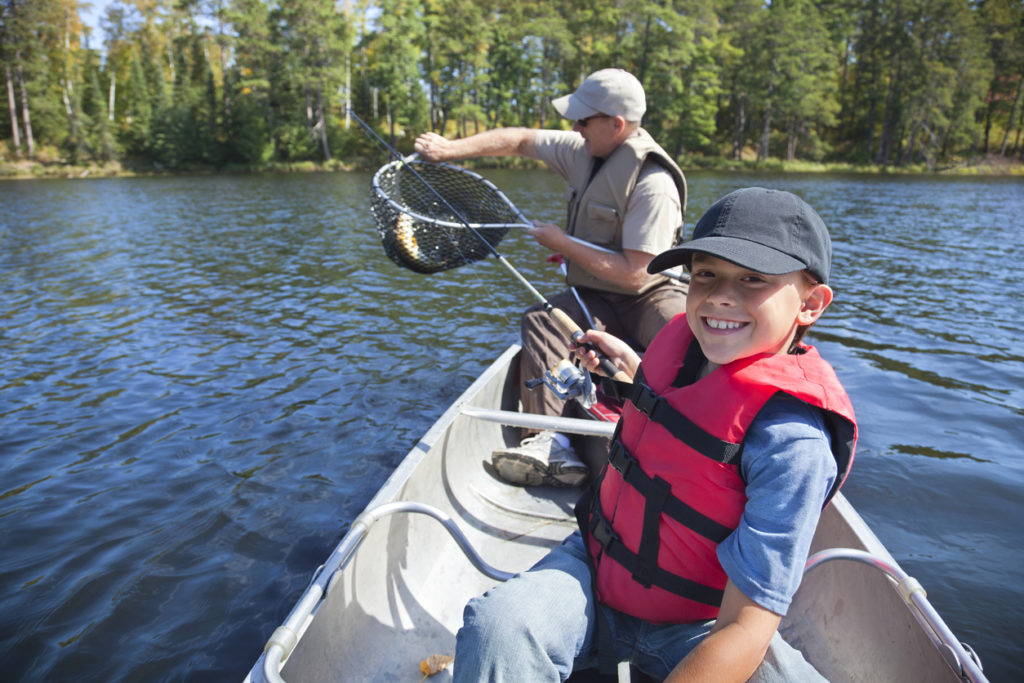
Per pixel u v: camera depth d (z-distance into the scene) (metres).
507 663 1.25
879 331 6.51
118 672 2.30
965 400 4.67
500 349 5.84
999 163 49.25
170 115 42.72
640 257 2.99
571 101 3.06
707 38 48.38
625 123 3.01
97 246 11.67
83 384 5.03
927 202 21.33
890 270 9.80
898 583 1.64
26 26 41.72
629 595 1.37
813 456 1.11
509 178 28.00
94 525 3.19
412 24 46.41
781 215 1.17
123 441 4.07
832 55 50.59
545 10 49.34
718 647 1.08
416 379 5.07
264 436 4.11
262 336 6.22
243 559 2.92
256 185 28.42
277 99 46.22
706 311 1.21
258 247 11.48
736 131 50.47
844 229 14.49
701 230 1.25
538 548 2.42
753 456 1.18
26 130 41.84
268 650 1.41
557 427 2.34
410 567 2.17
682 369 1.35
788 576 1.09
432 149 3.48
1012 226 15.14
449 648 1.99
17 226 14.58
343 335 6.24
